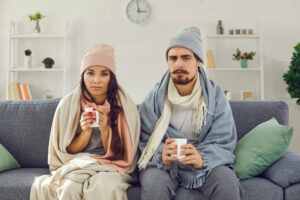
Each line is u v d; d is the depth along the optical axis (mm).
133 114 1546
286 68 3699
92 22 3709
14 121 1742
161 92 1560
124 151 1510
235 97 3713
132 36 3707
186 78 1473
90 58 1506
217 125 1473
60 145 1468
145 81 3701
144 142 1538
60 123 1482
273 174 1318
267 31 3705
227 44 3709
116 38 3703
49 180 1306
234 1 3701
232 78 3719
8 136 1723
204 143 1447
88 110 1381
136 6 3680
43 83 3725
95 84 1500
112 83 1554
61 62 3723
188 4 3707
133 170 1487
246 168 1362
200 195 1267
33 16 3586
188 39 1478
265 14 3705
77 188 1223
